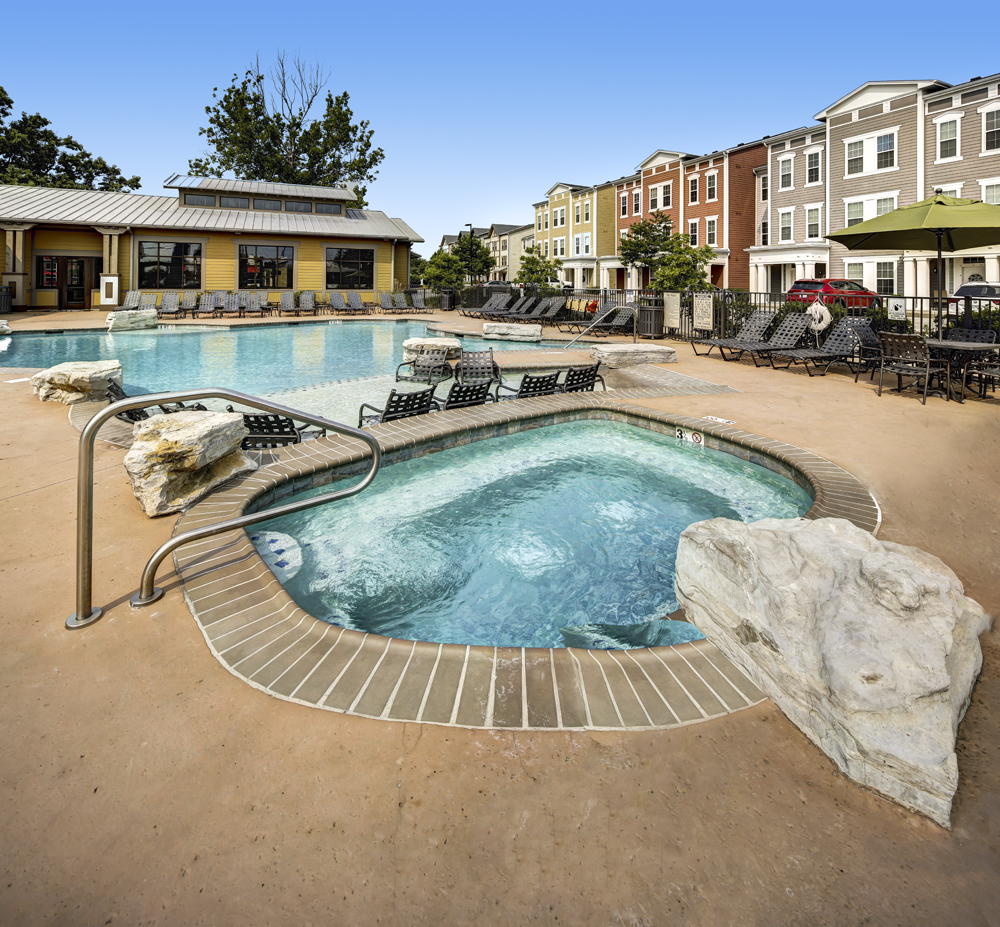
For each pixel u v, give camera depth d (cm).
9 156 4244
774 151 3138
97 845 184
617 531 486
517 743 225
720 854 181
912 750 195
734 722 237
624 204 4250
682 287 2286
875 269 2725
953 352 891
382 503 538
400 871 176
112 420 733
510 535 477
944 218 797
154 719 238
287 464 536
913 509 446
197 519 423
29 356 1412
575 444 712
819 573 240
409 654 276
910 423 707
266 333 1989
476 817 194
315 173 4447
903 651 211
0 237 2366
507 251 6119
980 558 372
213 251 2595
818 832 189
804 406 800
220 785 206
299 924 161
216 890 170
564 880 173
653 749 222
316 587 392
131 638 292
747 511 521
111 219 2403
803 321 1194
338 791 204
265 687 256
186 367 1291
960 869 176
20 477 523
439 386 1063
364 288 2941
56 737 228
